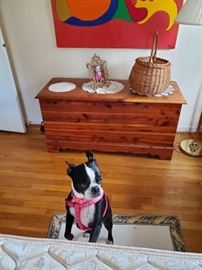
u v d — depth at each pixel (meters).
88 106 1.83
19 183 1.78
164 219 1.48
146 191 1.70
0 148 2.21
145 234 1.40
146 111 1.79
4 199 1.65
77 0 1.84
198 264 0.69
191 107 2.29
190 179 1.81
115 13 1.87
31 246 0.76
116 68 2.15
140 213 1.53
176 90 1.88
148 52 2.04
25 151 2.16
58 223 1.47
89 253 0.73
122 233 1.41
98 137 1.99
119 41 1.99
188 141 2.22
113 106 1.80
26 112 2.52
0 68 2.07
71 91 1.89
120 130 1.92
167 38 1.94
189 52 2.02
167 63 1.74
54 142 2.07
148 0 1.79
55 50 2.13
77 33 1.99
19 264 0.70
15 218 1.51
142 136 1.92
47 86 2.00
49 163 1.99
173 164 1.96
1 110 2.32
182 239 1.37
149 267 0.69
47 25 2.02
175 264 0.69
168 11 1.82
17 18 2.01
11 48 2.16
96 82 1.98
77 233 1.38
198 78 2.13
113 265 0.69
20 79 2.33
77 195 1.05
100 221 1.11
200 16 1.39
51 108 1.89
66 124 1.95
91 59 2.07
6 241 0.78
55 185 1.75
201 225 1.45
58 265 0.69
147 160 2.01
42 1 1.91
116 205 1.58
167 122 1.82
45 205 1.59
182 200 1.62
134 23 1.90
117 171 1.89
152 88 1.72
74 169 1.03
